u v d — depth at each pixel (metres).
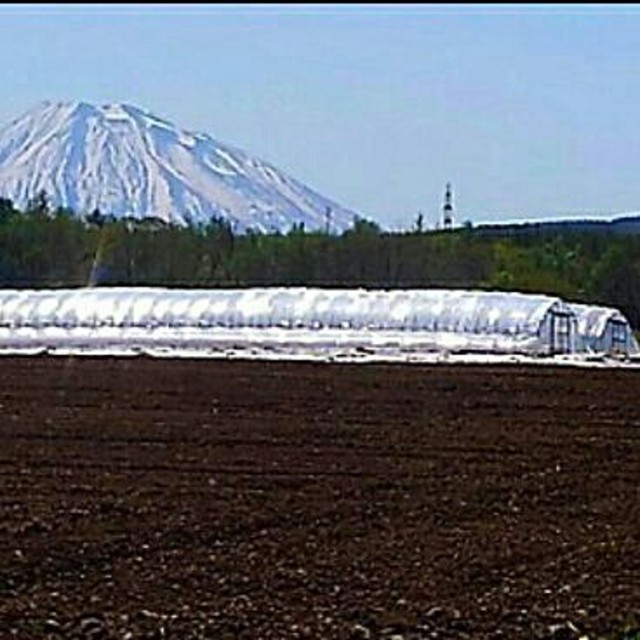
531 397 45.03
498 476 29.48
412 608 18.20
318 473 29.56
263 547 22.11
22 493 26.78
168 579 19.86
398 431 36.41
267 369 55.09
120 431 35.81
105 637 16.67
